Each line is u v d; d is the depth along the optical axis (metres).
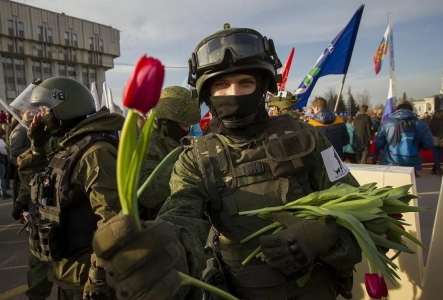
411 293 2.21
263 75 1.30
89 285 1.51
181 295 0.85
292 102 4.32
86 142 1.72
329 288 1.26
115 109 5.75
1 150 7.10
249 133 1.28
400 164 5.01
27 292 2.22
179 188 1.17
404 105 5.08
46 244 1.67
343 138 5.39
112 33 52.59
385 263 1.06
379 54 10.41
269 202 1.20
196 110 2.29
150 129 0.69
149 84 0.59
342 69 5.00
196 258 0.88
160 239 0.68
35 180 1.95
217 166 1.22
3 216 5.88
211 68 1.21
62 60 46.25
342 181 1.34
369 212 1.11
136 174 0.69
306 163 1.22
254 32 1.26
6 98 40.72
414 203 2.19
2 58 40.59
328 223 1.09
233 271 1.25
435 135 8.55
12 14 40.50
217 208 1.21
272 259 1.08
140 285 0.65
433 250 2.11
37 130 2.39
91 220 1.74
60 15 45.66
